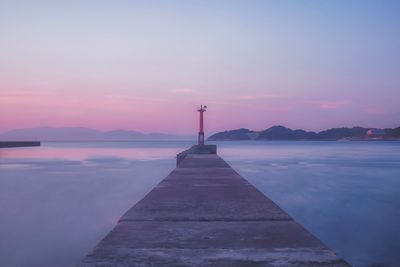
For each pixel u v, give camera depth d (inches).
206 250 161.0
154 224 211.2
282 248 163.9
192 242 173.8
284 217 228.7
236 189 362.6
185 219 223.3
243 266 141.0
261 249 162.2
